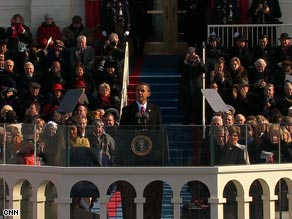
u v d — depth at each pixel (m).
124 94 68.50
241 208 56.72
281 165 57.38
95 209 56.62
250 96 66.81
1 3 76.00
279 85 68.38
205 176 56.22
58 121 61.44
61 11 75.69
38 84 67.25
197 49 74.12
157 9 77.75
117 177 56.38
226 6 73.44
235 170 56.44
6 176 57.84
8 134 57.84
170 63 75.00
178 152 56.47
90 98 66.69
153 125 57.28
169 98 70.56
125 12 73.06
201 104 67.19
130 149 56.53
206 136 56.38
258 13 73.44
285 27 74.06
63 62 69.88
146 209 56.75
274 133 57.41
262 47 70.75
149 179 56.34
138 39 76.06
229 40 73.19
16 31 72.06
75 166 56.47
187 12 75.69
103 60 69.12
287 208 57.75
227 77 67.88
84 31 73.50
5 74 68.38
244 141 56.84
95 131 56.59
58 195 56.44
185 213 56.53
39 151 57.28
